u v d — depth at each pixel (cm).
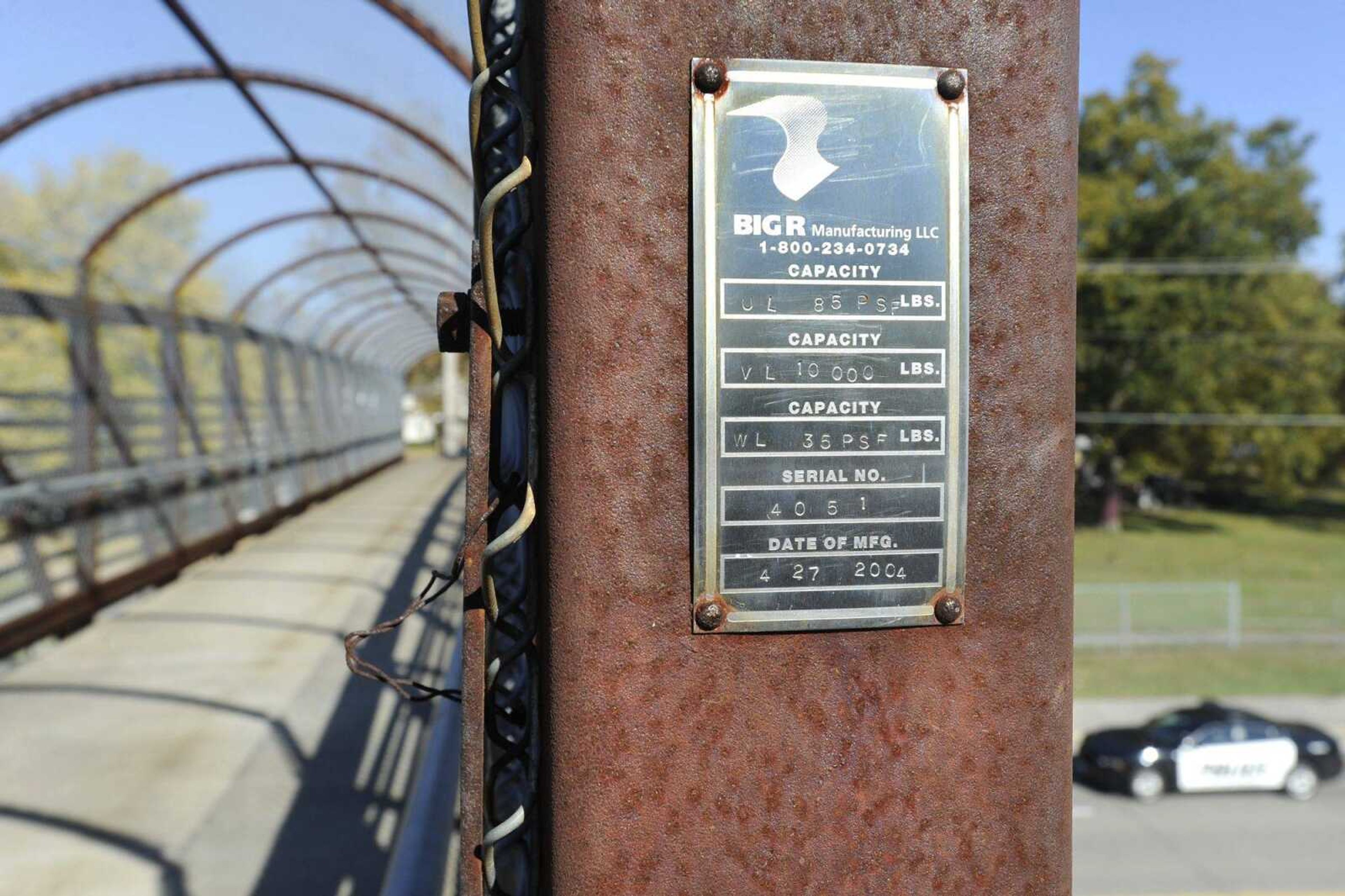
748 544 94
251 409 1598
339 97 798
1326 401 3859
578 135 91
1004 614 99
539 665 97
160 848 490
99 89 730
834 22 95
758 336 94
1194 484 5181
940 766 97
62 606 880
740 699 94
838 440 95
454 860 237
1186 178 3891
